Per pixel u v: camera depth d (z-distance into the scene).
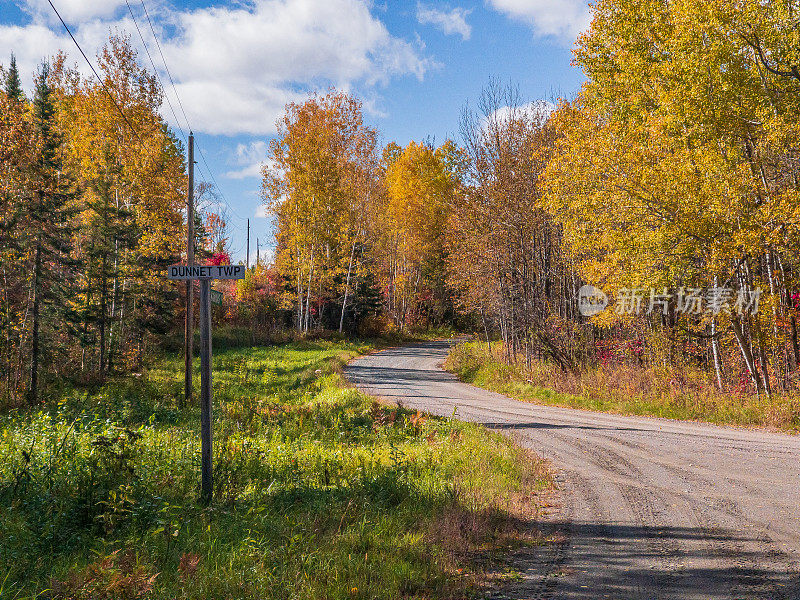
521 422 16.73
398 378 29.84
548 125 26.00
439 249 54.81
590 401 20.38
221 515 6.87
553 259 26.92
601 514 7.86
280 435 13.16
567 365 24.56
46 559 5.26
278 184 40.03
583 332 25.70
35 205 21.34
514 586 5.28
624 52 19.62
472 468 10.10
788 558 5.90
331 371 28.39
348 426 14.91
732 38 16.38
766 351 19.36
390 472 9.14
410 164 52.19
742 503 8.20
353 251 44.94
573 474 10.43
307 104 40.03
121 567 4.66
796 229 15.71
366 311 52.66
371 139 43.19
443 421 15.79
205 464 7.62
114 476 7.27
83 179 28.19
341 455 10.80
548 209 20.89
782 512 7.68
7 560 5.05
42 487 7.13
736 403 16.97
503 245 26.92
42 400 18.22
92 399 16.98
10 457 8.37
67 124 29.75
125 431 9.05
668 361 21.52
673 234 16.95
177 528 5.83
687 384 19.61
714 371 21.42
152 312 33.59
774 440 13.30
